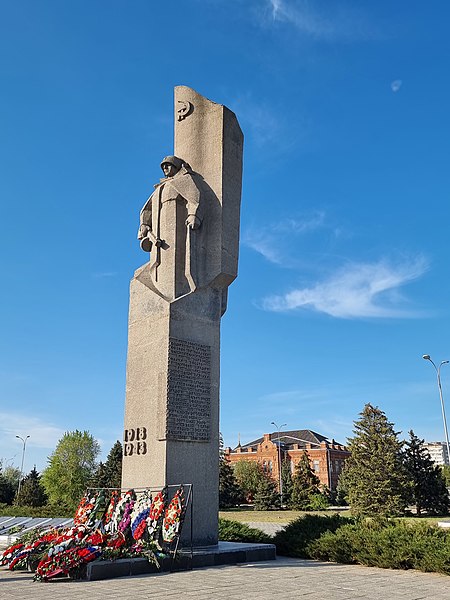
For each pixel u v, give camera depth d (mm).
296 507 59812
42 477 74688
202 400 12359
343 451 96938
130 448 12250
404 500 46625
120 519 10516
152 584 8422
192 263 13219
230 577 9172
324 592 7902
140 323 13055
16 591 7910
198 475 11836
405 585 8625
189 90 14914
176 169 14211
